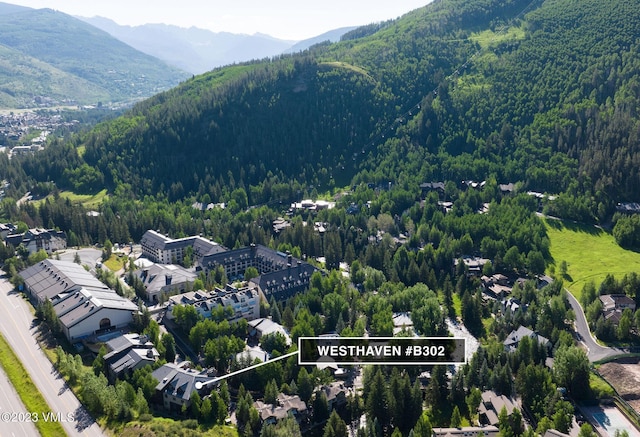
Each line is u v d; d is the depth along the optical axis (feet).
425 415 597.93
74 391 577.43
